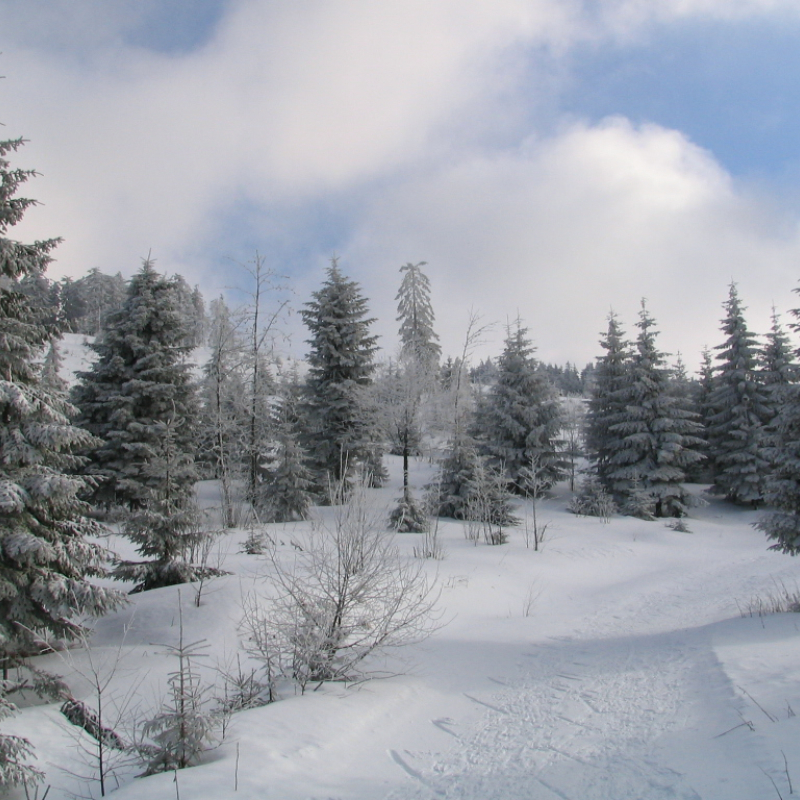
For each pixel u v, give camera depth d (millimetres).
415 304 39875
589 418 37469
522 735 5441
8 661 7359
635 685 6652
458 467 26688
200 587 11016
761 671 6219
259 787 4238
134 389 22891
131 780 4852
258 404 24984
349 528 7336
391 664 8211
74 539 8352
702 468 38312
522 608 13828
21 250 8609
